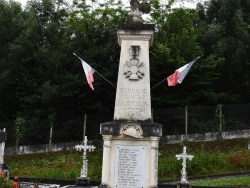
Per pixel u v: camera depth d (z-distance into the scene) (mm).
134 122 14672
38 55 40594
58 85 37844
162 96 37406
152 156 14523
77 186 23531
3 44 44625
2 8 44812
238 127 35688
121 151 14656
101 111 37031
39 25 43625
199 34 43688
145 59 15219
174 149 33469
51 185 23656
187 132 35125
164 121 35438
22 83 40719
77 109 37562
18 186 20250
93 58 37500
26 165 31750
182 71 16781
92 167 29953
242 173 29266
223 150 33312
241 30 43625
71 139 35719
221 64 41188
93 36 39344
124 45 15352
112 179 14547
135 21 15852
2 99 42156
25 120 36438
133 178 14500
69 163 31406
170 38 40625
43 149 34875
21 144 35344
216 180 26562
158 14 45219
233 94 42000
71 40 40781
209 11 48312
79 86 36469
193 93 38344
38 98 38219
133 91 15047
